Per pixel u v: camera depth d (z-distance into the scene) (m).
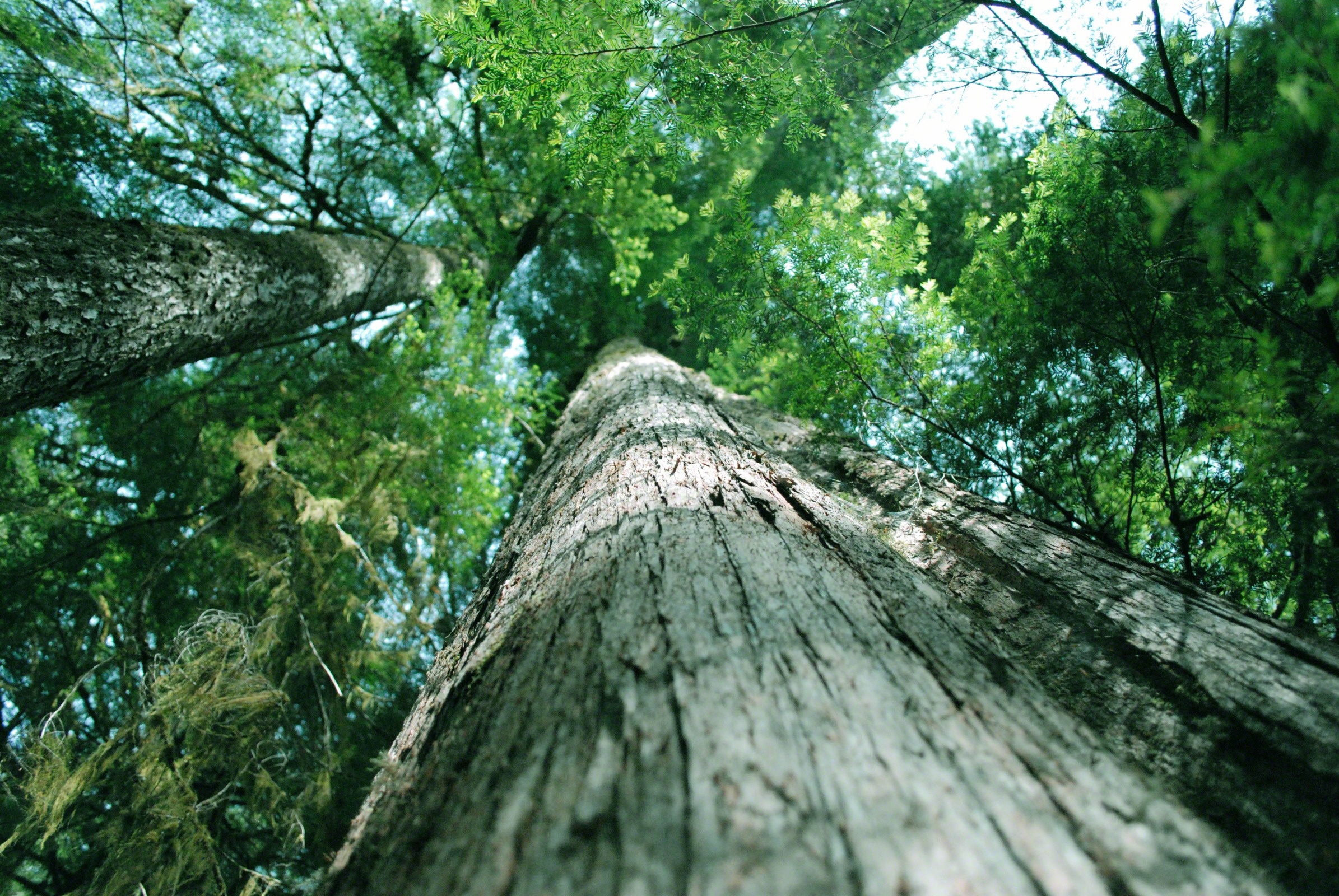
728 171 10.38
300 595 5.30
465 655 2.00
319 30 7.36
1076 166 3.26
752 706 1.07
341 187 7.79
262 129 7.32
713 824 0.84
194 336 4.00
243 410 6.68
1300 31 1.01
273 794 4.02
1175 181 2.93
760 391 6.43
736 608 1.42
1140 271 3.00
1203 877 0.83
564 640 1.47
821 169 10.16
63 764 3.43
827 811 0.85
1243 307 2.68
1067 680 1.92
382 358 6.91
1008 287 3.63
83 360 3.16
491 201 9.34
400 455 6.55
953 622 1.59
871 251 3.56
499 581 2.55
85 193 5.73
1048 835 0.84
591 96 2.72
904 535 2.88
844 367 3.77
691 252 10.50
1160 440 2.93
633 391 4.56
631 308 11.42
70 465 6.71
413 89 8.24
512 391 8.10
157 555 6.07
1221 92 2.74
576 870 0.82
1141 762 1.61
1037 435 3.54
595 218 9.12
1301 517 2.32
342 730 5.23
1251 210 1.05
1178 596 2.04
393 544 7.94
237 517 5.43
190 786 3.68
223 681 3.67
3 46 5.16
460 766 1.22
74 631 5.29
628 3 2.51
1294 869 1.29
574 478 3.13
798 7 2.75
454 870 0.89
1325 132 0.95
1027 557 2.45
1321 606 2.44
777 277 3.58
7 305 2.75
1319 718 1.49
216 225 7.25
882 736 1.01
